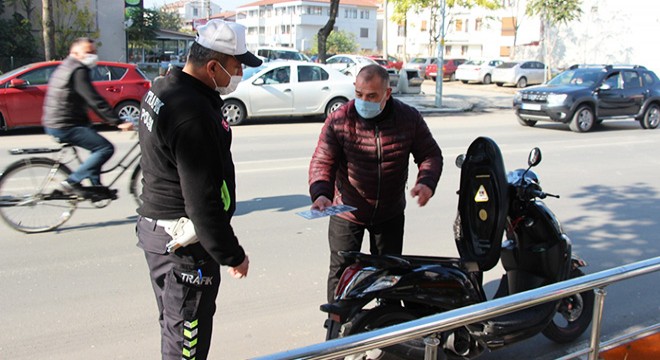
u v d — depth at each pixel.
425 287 3.24
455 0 32.66
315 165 3.72
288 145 12.19
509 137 14.23
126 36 33.22
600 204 8.04
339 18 82.19
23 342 4.02
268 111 15.51
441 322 2.22
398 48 67.62
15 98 12.62
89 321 4.34
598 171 10.23
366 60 28.30
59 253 5.70
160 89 2.54
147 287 4.96
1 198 6.19
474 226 3.65
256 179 8.98
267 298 4.86
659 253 6.13
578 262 4.18
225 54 2.54
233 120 15.26
